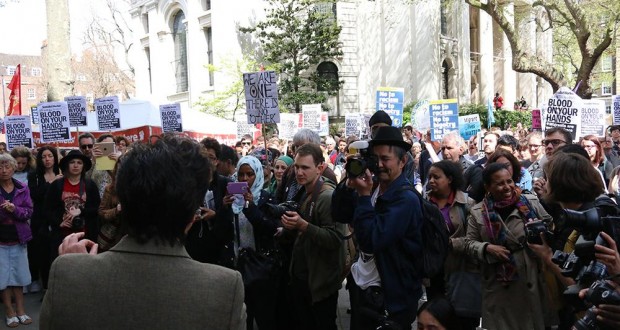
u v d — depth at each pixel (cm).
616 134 1032
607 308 218
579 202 344
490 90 4016
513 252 447
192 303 182
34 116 1627
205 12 3359
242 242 543
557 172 347
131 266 184
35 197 818
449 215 513
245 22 3269
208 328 182
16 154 877
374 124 610
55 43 1355
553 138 662
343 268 483
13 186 693
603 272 241
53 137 1098
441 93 3297
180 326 180
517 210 454
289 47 2969
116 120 1218
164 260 187
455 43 3519
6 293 683
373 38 3372
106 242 570
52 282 185
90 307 181
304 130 693
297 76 2981
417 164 1045
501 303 449
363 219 365
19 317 691
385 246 359
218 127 1961
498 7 2084
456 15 3538
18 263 687
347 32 3316
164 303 181
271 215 477
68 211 671
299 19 3112
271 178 748
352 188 408
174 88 3669
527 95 4838
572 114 895
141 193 185
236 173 645
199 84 3419
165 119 1331
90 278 183
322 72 3297
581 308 254
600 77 4338
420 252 375
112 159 608
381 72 3372
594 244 243
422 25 3225
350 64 3325
